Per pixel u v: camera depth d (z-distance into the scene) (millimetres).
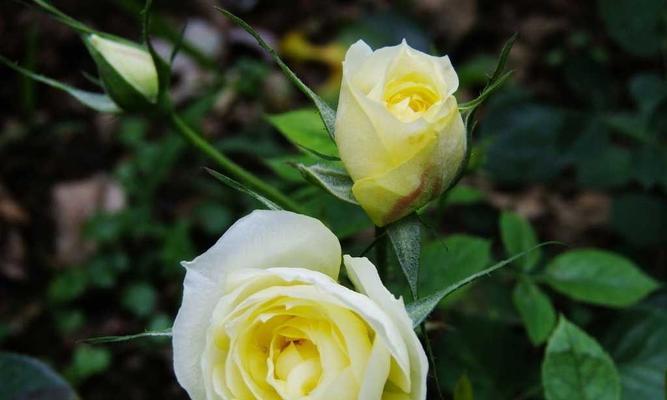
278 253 371
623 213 643
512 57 877
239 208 781
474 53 908
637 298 501
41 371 497
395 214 384
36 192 822
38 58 896
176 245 738
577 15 914
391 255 466
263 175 778
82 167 841
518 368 513
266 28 967
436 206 514
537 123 602
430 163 374
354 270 363
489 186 784
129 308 741
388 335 350
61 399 494
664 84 621
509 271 510
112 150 854
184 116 680
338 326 358
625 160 655
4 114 878
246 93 864
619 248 658
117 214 769
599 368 427
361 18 837
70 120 875
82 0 942
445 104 371
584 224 750
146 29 451
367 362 357
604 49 866
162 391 708
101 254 760
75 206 807
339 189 388
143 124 844
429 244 493
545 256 687
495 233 694
